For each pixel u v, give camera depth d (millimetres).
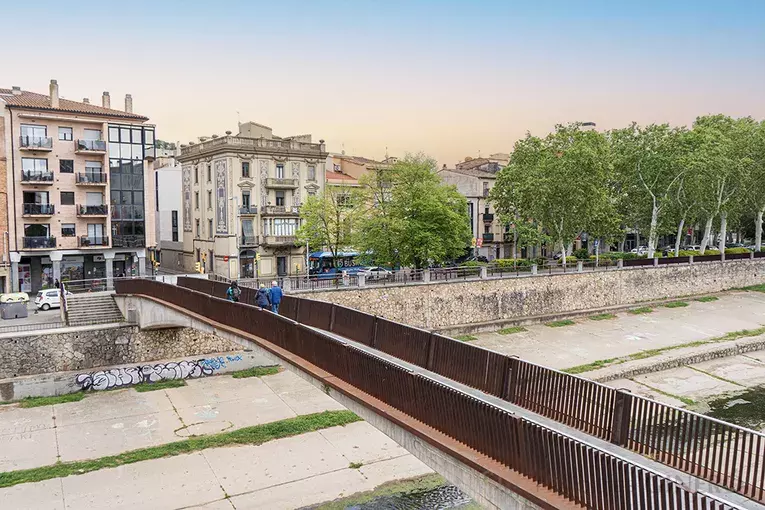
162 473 19031
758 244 61062
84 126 46750
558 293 44375
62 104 46594
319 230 44875
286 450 20953
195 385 28047
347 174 67438
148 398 26188
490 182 67750
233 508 16969
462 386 13336
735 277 56406
